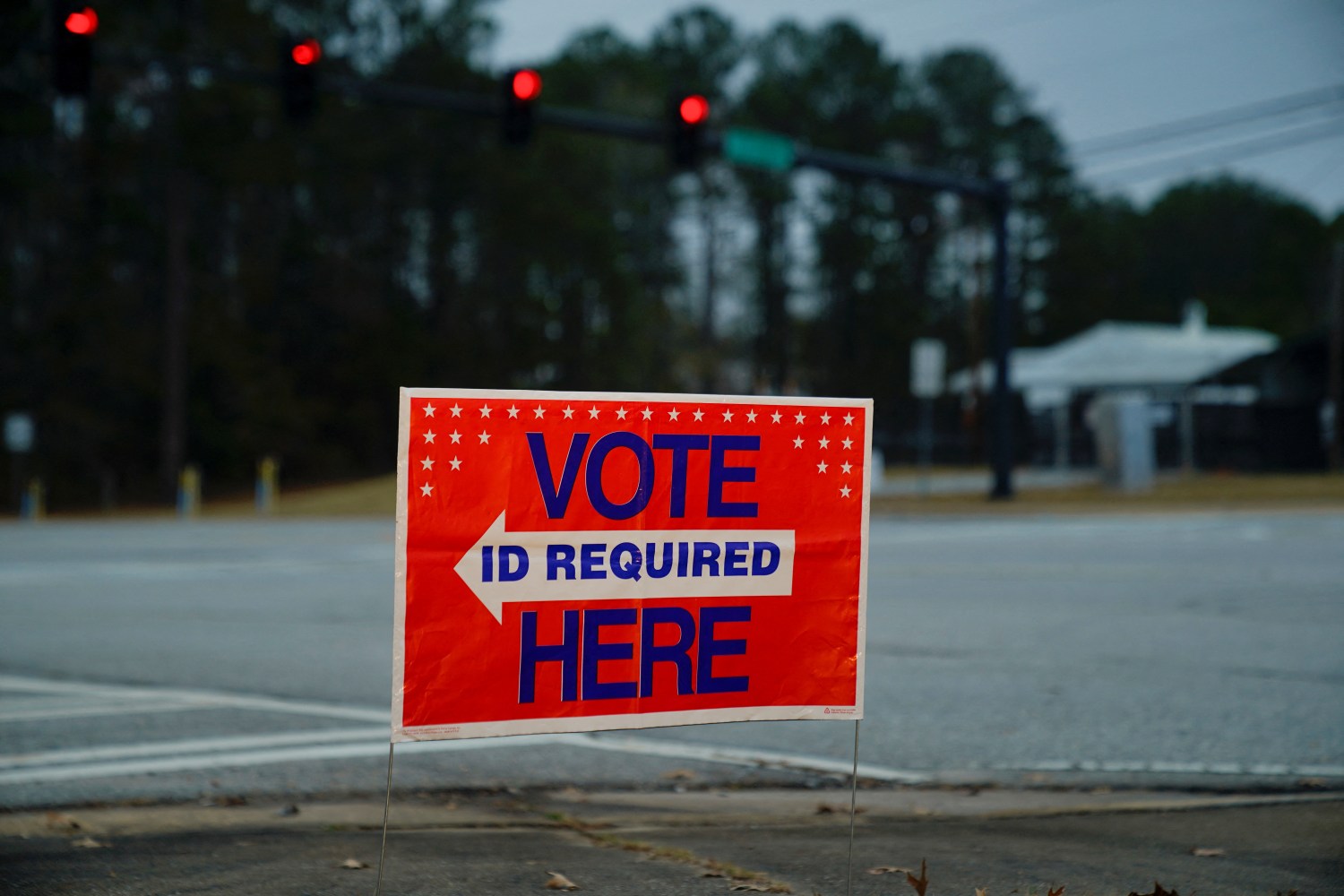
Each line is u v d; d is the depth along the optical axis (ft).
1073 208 261.85
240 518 93.50
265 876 13.21
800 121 216.95
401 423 11.18
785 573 12.39
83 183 157.38
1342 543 52.24
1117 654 28.91
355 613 36.17
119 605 37.99
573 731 11.69
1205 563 45.88
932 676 26.55
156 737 21.43
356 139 177.99
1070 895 12.62
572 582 11.67
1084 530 61.31
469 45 188.85
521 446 11.51
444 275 186.19
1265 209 322.14
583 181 191.62
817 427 12.50
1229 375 135.13
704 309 241.55
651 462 11.95
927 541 55.98
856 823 15.94
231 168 148.36
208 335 160.86
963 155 241.55
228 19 149.38
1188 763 19.66
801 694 12.41
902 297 223.92
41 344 153.28
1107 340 152.66
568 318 190.60
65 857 14.10
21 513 130.11
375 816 16.40
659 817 16.43
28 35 135.23
